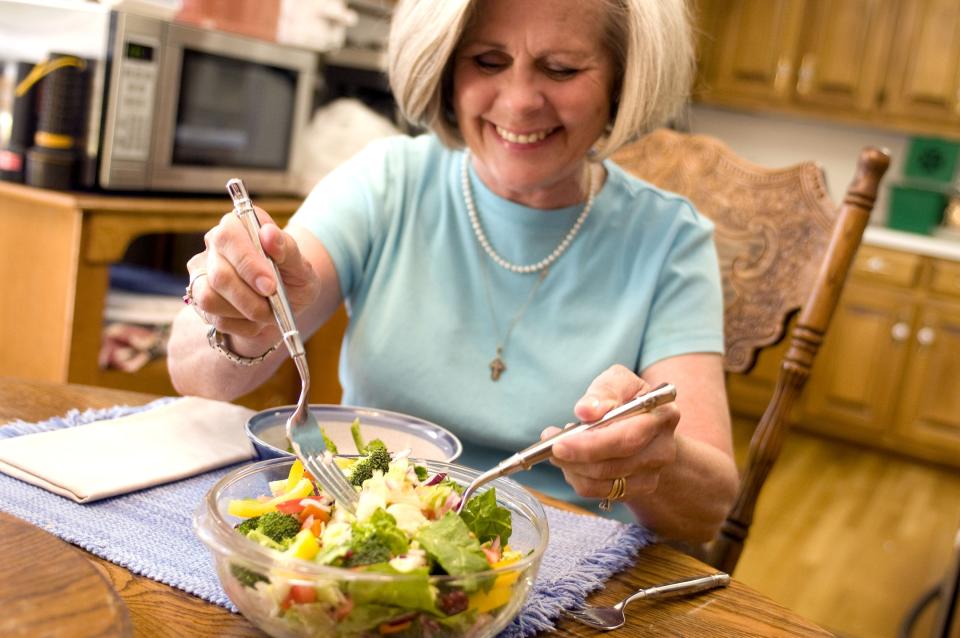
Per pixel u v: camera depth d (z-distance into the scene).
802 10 4.61
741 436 4.46
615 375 0.83
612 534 0.93
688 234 1.27
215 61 2.16
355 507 0.72
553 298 1.24
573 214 1.25
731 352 1.44
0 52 2.06
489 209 1.25
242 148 2.30
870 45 4.52
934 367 4.33
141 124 2.03
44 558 0.58
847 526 3.52
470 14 1.09
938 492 4.06
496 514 0.71
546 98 1.10
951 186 4.63
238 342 0.98
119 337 2.15
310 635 0.61
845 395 4.54
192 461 0.95
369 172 1.30
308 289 0.92
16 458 0.88
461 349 1.23
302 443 0.82
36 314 2.03
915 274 4.33
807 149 5.05
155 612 0.69
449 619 0.61
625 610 0.79
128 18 1.94
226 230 0.82
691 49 1.20
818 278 1.30
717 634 0.76
